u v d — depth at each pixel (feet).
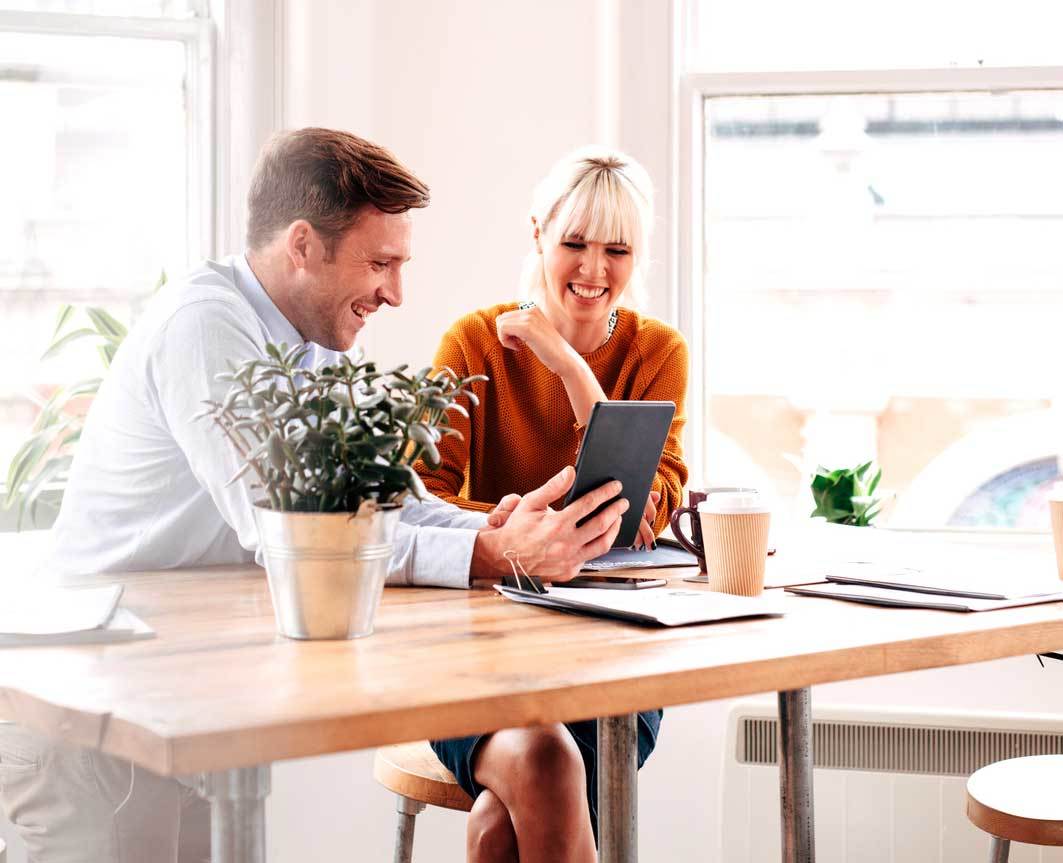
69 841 5.37
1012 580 4.87
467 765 5.38
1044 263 9.66
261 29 9.16
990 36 9.56
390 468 3.83
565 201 7.40
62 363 9.28
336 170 5.55
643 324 7.79
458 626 4.06
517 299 9.36
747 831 8.38
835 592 4.69
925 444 9.87
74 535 5.75
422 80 9.27
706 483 9.93
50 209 9.27
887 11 9.62
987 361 9.77
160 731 2.82
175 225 9.46
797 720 5.36
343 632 3.83
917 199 9.73
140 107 9.36
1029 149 9.60
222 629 4.00
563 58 9.30
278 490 3.83
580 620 4.18
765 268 9.89
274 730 2.89
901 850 8.25
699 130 9.60
